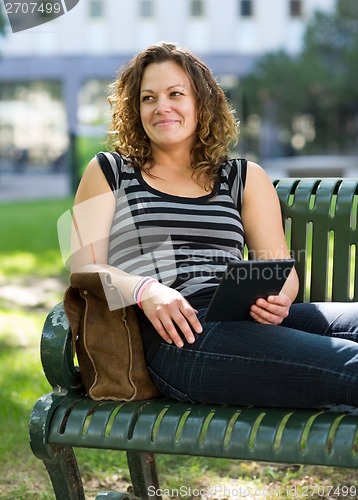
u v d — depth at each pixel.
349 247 3.27
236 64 28.03
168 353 2.81
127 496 2.93
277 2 28.42
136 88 3.17
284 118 24.48
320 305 2.99
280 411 2.62
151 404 2.75
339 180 3.36
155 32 28.66
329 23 23.16
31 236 12.70
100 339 2.84
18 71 27.73
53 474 2.84
